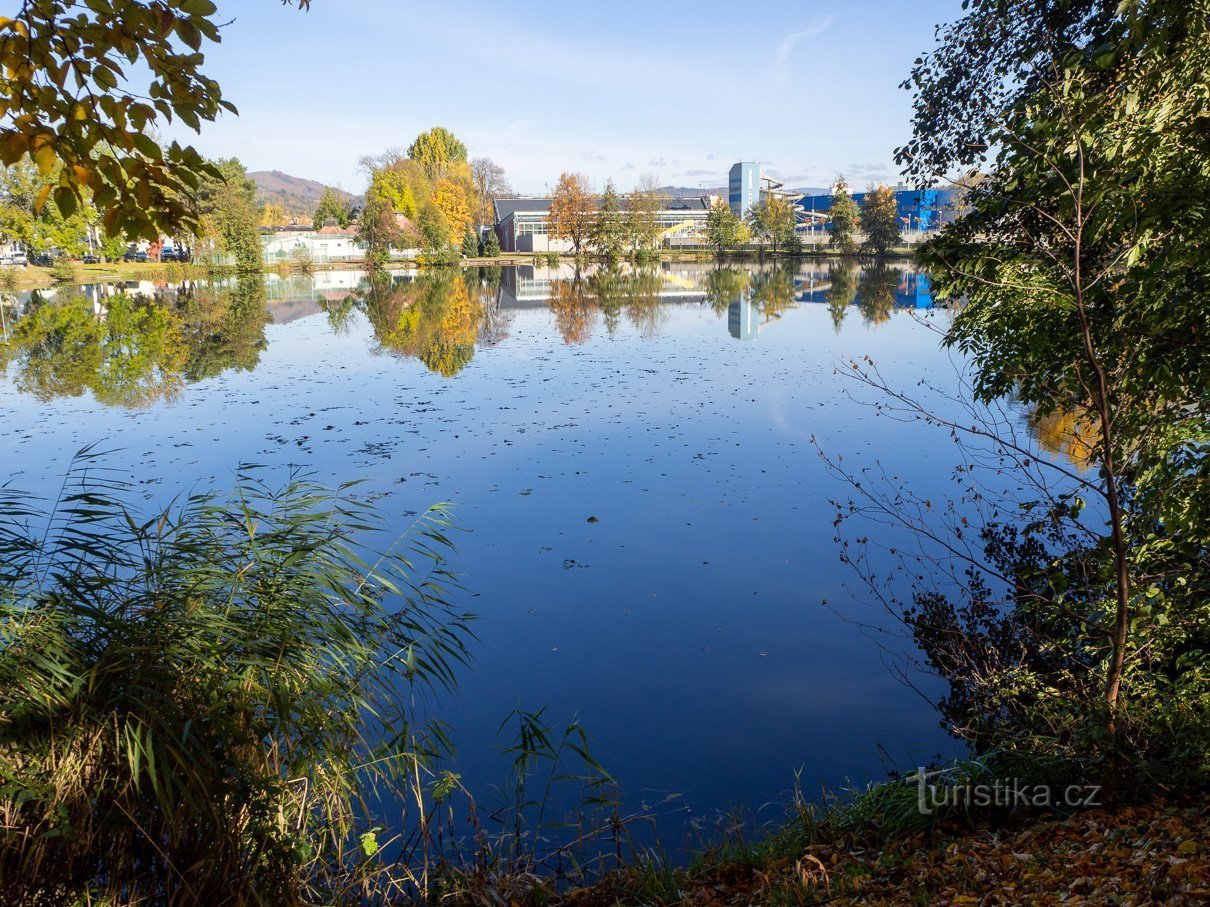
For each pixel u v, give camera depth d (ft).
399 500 34.53
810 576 26.48
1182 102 13.74
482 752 17.69
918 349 75.10
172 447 43.45
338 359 76.13
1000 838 12.29
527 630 23.11
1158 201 13.25
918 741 17.65
